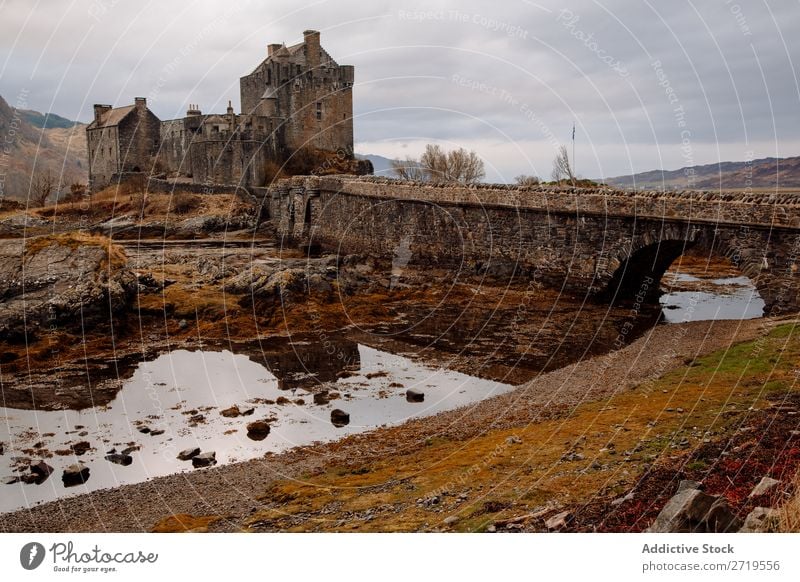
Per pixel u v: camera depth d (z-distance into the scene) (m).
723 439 19.45
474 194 56.16
